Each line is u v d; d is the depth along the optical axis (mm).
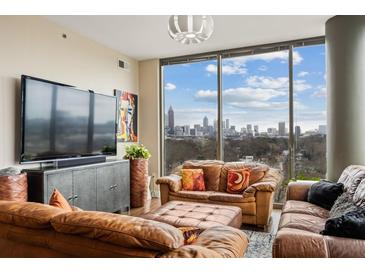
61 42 3660
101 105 4094
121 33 3938
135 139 5242
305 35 4051
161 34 3977
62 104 3412
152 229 1037
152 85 5289
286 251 1378
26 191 2760
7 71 2986
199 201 3631
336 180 3396
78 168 3270
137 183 4508
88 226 1066
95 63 4266
